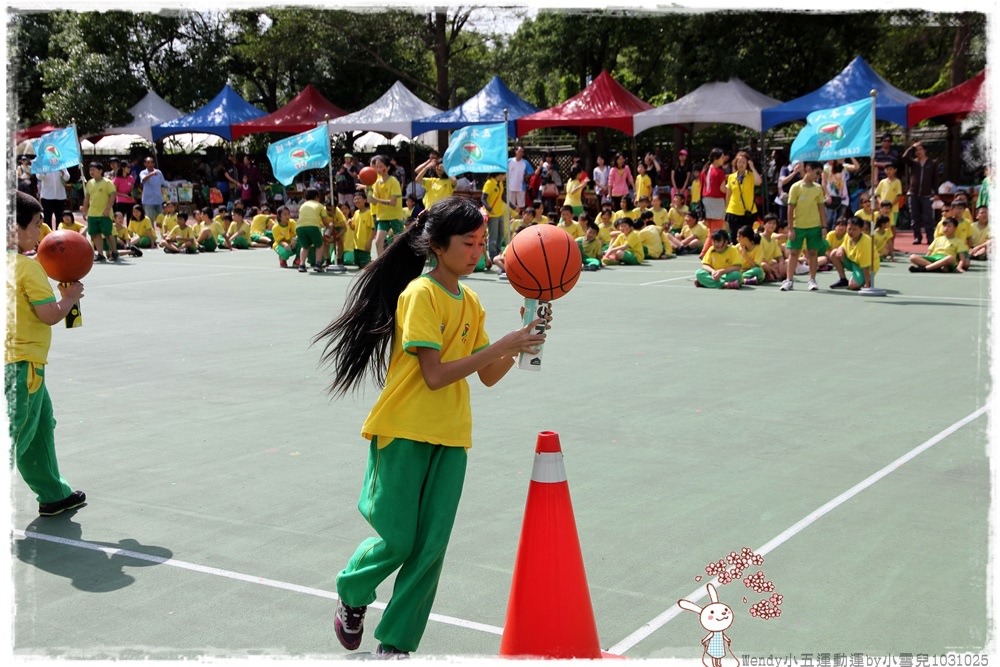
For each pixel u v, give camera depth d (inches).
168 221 829.8
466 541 174.1
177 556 169.0
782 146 1102.4
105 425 255.0
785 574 158.4
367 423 128.7
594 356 340.8
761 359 333.1
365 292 133.8
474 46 1450.5
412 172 1214.3
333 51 1221.1
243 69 1341.0
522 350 126.9
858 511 186.4
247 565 164.9
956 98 803.4
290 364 332.5
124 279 603.5
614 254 662.5
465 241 126.5
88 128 1197.7
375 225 650.2
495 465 217.2
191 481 209.2
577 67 1194.6
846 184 755.4
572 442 235.0
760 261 548.1
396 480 126.0
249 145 1357.0
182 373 319.9
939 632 138.5
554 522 123.0
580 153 1160.2
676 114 916.6
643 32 1127.0
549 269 125.0
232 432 247.6
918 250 714.2
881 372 309.7
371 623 144.3
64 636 139.6
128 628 142.1
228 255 776.9
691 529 178.2
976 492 196.2
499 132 610.2
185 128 1150.3
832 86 866.8
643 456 223.1
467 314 131.3
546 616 122.3
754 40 1032.2
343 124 1061.8
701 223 751.7
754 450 226.7
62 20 1259.8
